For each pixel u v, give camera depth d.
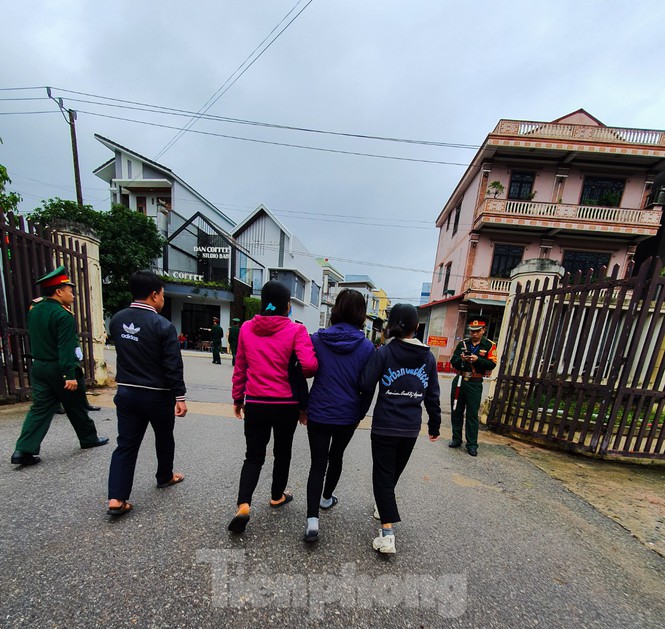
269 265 20.58
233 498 2.30
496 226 14.16
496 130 13.70
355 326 2.05
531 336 4.27
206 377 7.76
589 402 3.60
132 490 2.32
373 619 1.43
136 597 1.43
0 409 3.82
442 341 14.75
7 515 1.93
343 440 2.06
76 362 2.61
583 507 2.58
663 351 3.39
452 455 3.53
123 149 18.73
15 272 4.01
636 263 14.50
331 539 1.95
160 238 14.93
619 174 13.68
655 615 1.57
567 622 1.49
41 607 1.34
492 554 1.93
